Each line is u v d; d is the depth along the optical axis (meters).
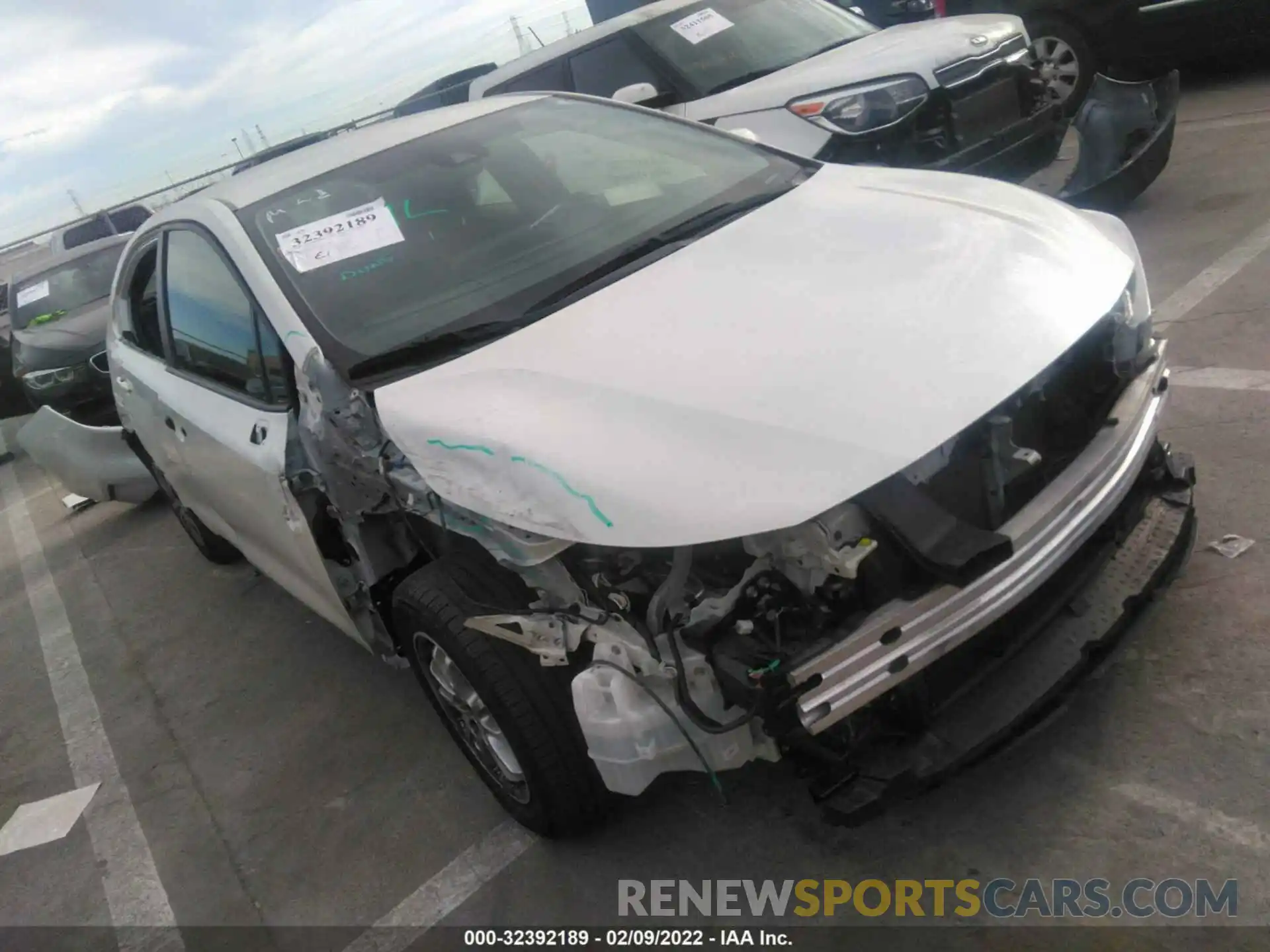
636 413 2.20
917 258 2.54
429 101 9.41
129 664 4.83
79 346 7.01
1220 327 4.28
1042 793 2.45
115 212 12.79
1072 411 2.45
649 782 2.21
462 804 3.12
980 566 2.01
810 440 2.04
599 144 3.61
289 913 2.91
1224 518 3.14
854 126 5.31
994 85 5.56
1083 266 2.54
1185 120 7.23
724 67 6.12
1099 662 2.41
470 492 2.28
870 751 2.22
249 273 3.08
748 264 2.70
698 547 2.07
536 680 2.47
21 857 3.60
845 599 2.04
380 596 2.98
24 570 6.81
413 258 3.04
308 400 2.82
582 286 2.83
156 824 3.53
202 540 5.32
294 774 3.55
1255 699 2.49
